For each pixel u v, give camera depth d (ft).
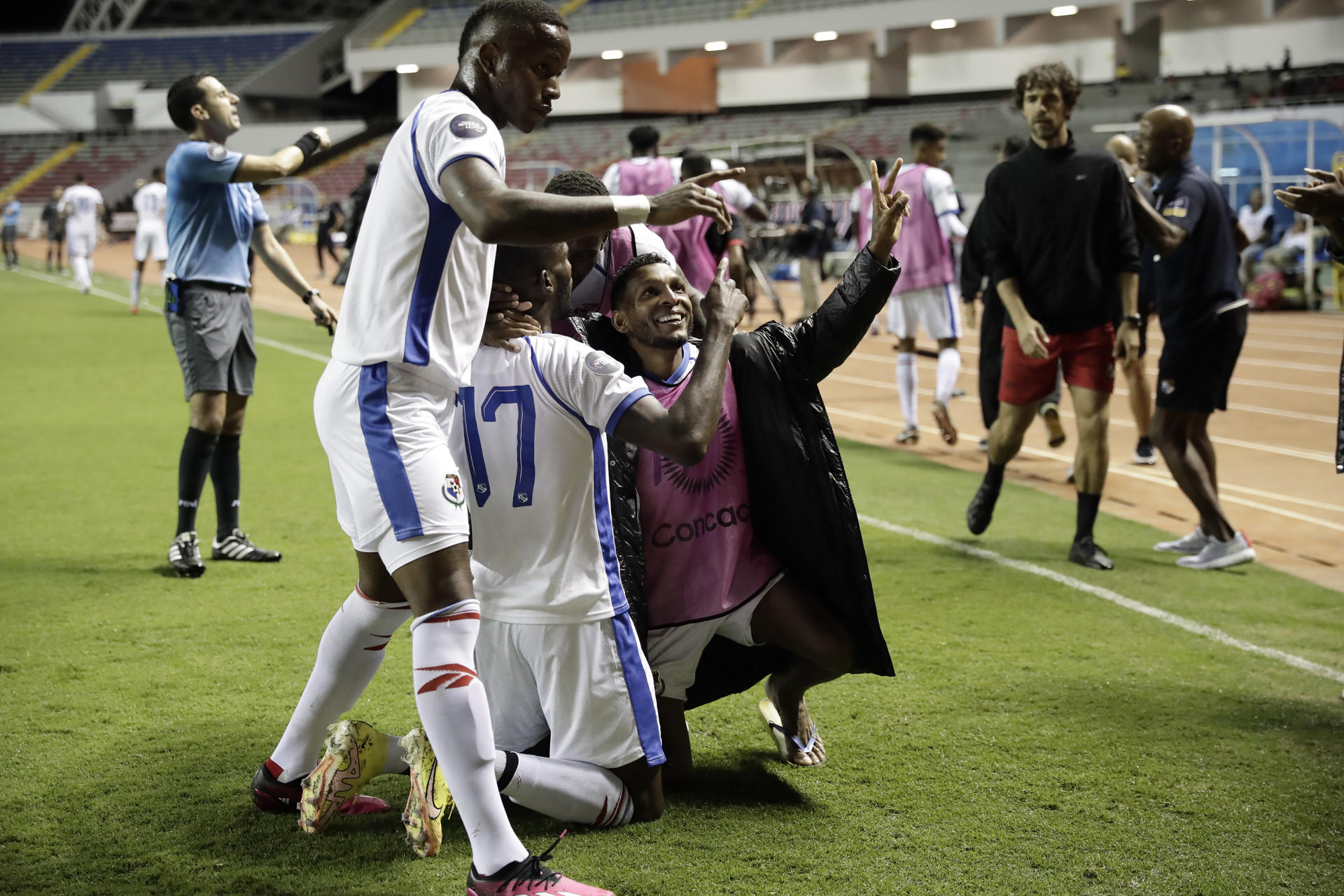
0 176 136.56
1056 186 16.16
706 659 10.11
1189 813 9.17
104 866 8.09
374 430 7.56
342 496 7.97
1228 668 12.69
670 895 7.84
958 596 15.24
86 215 61.36
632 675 8.60
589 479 8.43
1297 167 59.06
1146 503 21.75
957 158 90.17
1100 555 16.98
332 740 8.29
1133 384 24.52
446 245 7.55
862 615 9.39
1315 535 19.53
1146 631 13.97
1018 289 16.79
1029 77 16.24
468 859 8.39
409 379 7.66
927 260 26.21
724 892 7.87
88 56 152.56
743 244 26.00
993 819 9.03
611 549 8.59
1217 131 60.85
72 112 145.59
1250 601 15.44
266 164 15.05
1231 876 8.20
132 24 164.45
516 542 8.38
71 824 8.68
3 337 42.52
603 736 8.57
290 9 165.37
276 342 43.93
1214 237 16.67
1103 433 16.71
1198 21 90.84
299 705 8.77
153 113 144.66
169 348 40.60
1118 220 16.22
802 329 9.56
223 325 15.42
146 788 9.30
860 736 10.66
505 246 8.48
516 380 8.27
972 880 8.09
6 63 150.30
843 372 41.81
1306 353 43.78
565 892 7.50
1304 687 12.13
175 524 18.37
